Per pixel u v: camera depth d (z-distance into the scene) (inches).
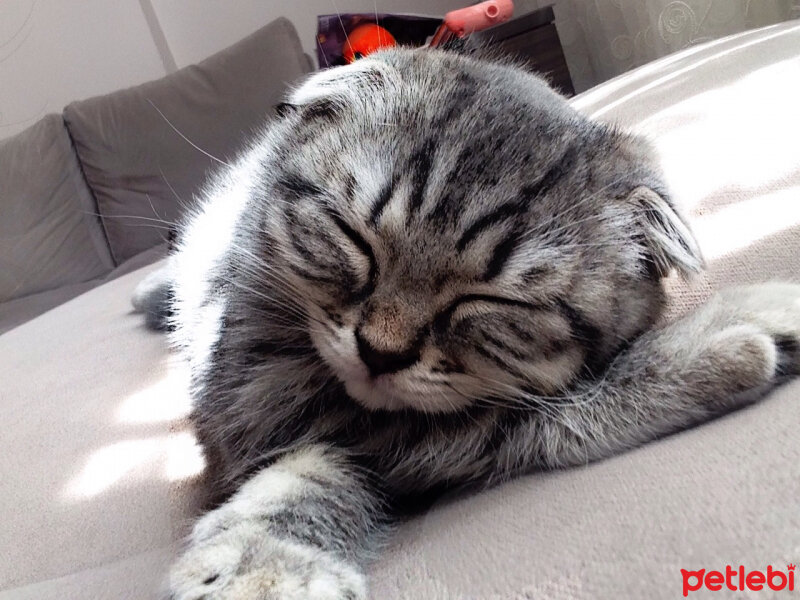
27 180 28.1
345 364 8.0
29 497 8.5
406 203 7.8
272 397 9.0
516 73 10.5
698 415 6.9
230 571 6.1
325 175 8.6
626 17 27.7
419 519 7.4
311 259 8.3
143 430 9.7
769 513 4.1
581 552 4.5
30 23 32.1
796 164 9.2
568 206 8.0
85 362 13.4
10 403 12.0
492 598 4.5
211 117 27.7
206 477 8.7
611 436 7.1
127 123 27.5
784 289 7.7
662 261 8.3
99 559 7.2
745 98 11.6
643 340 7.9
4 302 28.2
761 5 23.0
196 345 9.9
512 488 6.9
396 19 26.8
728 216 9.2
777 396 6.5
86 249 28.4
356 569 6.4
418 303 7.7
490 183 7.8
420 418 8.5
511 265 7.7
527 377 8.0
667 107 12.8
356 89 9.0
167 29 33.5
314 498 7.3
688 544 4.2
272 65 28.0
